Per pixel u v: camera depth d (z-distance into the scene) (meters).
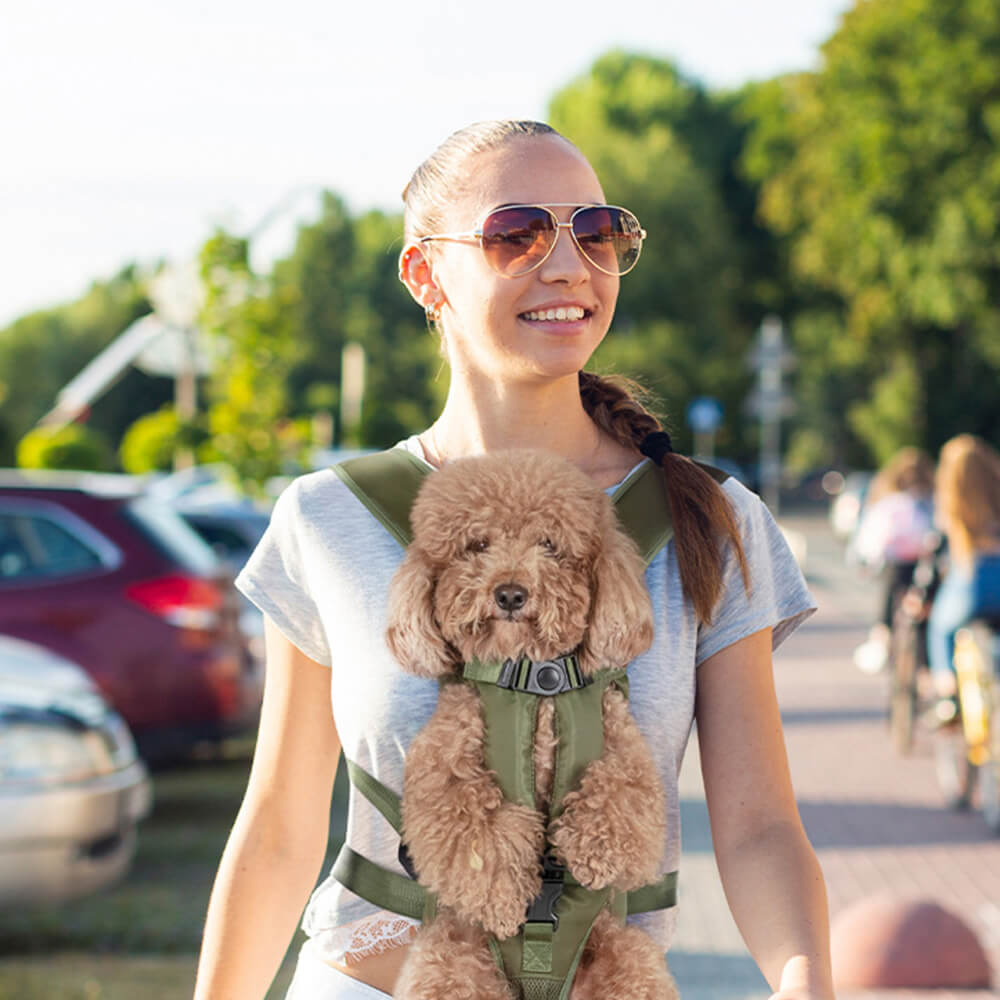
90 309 88.62
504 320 2.20
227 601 8.78
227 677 8.60
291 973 5.75
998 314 39.12
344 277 66.31
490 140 2.26
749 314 59.94
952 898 6.84
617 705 1.96
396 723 2.05
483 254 2.20
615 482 2.26
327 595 2.18
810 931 1.91
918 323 47.12
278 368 14.66
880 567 12.47
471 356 2.31
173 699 8.44
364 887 2.13
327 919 2.18
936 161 37.72
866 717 12.31
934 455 51.59
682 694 2.08
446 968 1.89
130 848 6.40
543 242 2.18
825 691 13.91
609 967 1.91
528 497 1.95
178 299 14.84
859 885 7.07
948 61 37.31
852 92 39.66
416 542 2.01
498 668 1.93
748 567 2.17
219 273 14.41
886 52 38.91
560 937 1.89
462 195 2.26
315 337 65.19
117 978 5.54
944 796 9.10
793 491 83.88
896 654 10.80
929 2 38.12
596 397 2.36
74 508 8.58
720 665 2.16
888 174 37.91
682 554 2.10
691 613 2.12
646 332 49.25
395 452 2.27
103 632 8.37
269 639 2.35
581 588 1.92
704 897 6.79
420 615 1.95
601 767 1.90
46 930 6.19
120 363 47.69
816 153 42.09
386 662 2.09
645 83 60.66
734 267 55.50
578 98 61.06
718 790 2.11
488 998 1.87
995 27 37.47
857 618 21.41
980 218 36.62
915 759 10.44
